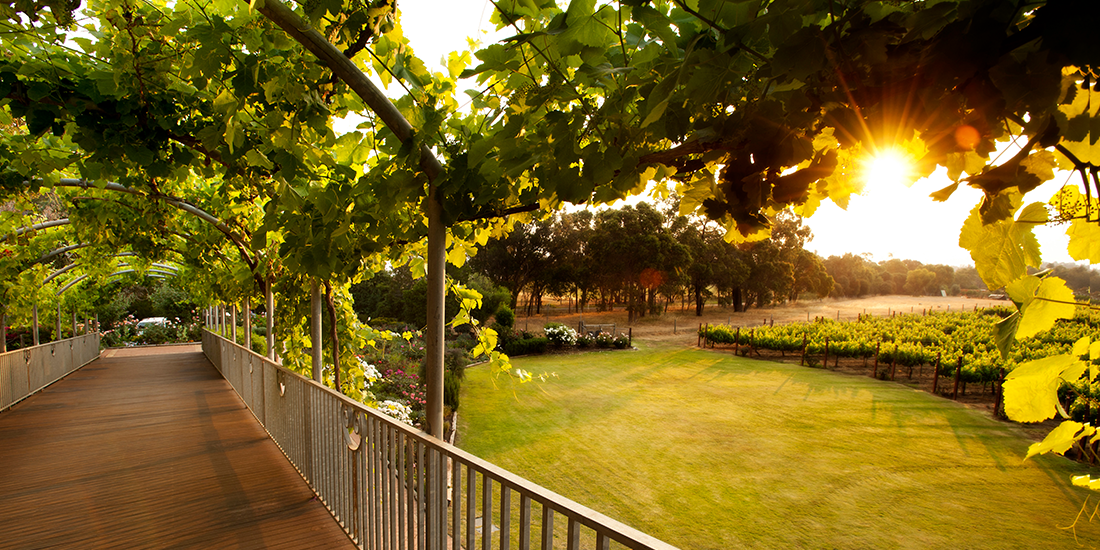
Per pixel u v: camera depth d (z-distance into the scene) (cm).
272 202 295
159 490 381
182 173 344
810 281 4147
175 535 313
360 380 585
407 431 229
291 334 536
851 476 625
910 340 1792
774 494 567
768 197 104
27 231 653
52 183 475
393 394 912
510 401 1036
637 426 850
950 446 749
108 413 648
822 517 510
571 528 127
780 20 79
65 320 1509
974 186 75
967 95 68
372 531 275
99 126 266
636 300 3044
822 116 89
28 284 834
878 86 75
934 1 72
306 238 291
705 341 2183
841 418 912
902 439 784
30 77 248
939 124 72
